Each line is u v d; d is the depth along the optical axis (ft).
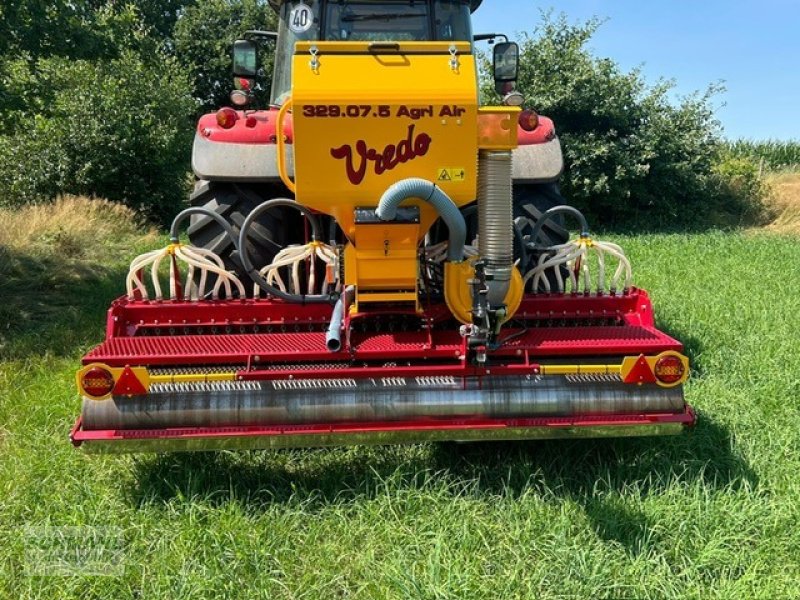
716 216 52.85
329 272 11.93
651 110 48.93
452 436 9.93
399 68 9.41
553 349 10.37
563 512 9.87
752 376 15.06
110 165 44.60
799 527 9.48
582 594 8.43
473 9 16.55
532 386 10.09
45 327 20.15
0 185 43.47
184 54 87.81
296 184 9.57
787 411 13.21
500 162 9.52
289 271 13.80
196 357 10.03
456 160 9.52
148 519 10.03
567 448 11.73
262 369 10.23
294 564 9.17
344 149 9.45
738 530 9.62
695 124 49.08
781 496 10.43
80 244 32.12
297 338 11.05
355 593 8.61
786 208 53.42
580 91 47.44
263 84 78.64
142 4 82.38
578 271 13.75
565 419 10.09
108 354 10.09
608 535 9.57
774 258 30.73
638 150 48.03
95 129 44.09
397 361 10.61
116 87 45.27
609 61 48.42
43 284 25.38
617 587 8.51
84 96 44.42
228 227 11.97
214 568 8.91
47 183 43.62
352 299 10.66
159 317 11.44
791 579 8.64
